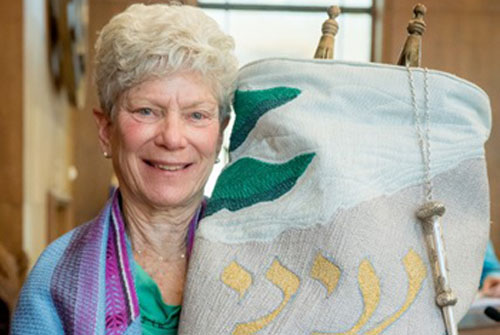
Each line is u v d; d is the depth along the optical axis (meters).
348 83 0.99
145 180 1.01
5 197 3.78
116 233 1.04
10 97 3.80
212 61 0.98
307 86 1.01
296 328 0.89
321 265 0.90
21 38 3.80
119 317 0.98
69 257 1.02
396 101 0.98
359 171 0.93
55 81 5.85
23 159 3.81
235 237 0.96
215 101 1.01
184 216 1.06
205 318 0.92
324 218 0.91
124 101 1.00
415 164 0.96
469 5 6.75
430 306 0.91
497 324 1.30
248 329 0.90
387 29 6.92
